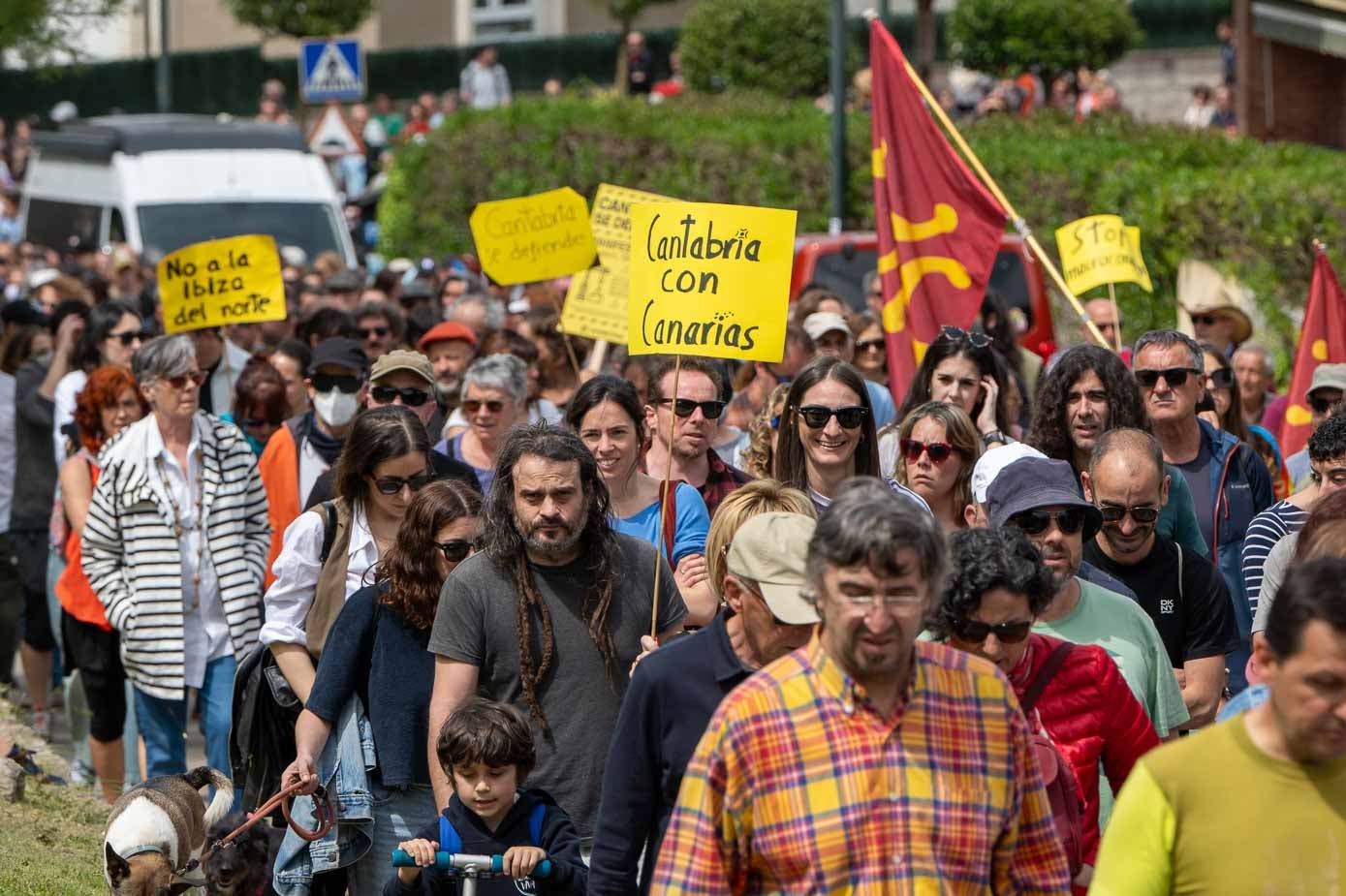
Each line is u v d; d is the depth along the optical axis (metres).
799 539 12.29
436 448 23.09
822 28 77.12
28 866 19.52
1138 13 86.00
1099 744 13.38
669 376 19.92
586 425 18.38
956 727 10.69
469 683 14.94
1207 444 20.98
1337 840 9.84
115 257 46.81
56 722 30.16
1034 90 72.00
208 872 17.20
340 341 23.56
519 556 15.00
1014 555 12.44
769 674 10.82
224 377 29.66
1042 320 40.38
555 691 14.89
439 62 104.38
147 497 21.86
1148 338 20.70
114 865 16.62
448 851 14.51
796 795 10.55
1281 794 9.91
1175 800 10.07
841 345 27.73
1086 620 14.77
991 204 25.97
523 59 103.44
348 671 16.23
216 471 22.23
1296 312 43.19
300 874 16.30
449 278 40.97
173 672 21.62
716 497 20.09
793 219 17.25
